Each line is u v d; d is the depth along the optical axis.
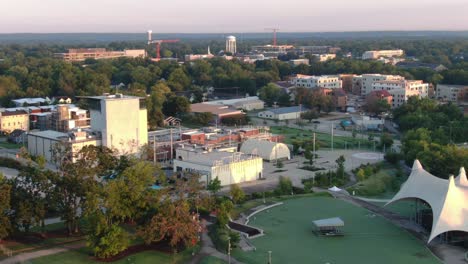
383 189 190.50
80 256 125.81
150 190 140.75
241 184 196.88
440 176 195.00
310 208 168.00
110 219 131.50
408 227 150.00
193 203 154.62
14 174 198.25
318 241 139.50
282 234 144.62
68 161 149.38
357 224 152.88
